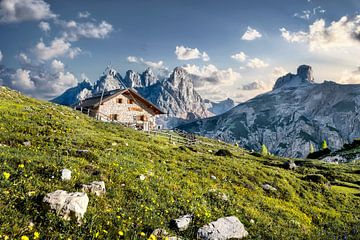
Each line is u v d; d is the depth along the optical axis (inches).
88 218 466.9
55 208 443.2
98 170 699.4
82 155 860.6
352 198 1299.2
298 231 776.3
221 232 572.1
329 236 791.1
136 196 627.5
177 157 1321.4
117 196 594.9
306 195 1193.4
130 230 474.9
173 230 545.3
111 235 446.9
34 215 430.6
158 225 535.2
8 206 429.1
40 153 791.7
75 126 1535.4
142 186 690.2
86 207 482.0
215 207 741.3
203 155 1546.5
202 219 621.3
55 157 740.0
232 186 1047.6
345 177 1947.6
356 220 1016.2
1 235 356.8
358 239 789.9
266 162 2231.8
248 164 1489.9
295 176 1541.6
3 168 551.2
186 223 575.5
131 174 753.6
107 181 655.1
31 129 1212.5
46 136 1147.3
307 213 1003.9
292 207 1010.1
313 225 897.5
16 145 930.7
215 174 1130.0
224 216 695.1
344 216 1047.0
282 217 860.6
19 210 432.1
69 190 531.5
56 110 1936.5
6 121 1278.3
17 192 468.8
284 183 1247.5
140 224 508.1
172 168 1046.4
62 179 569.9
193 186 871.1
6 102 1779.0
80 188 556.1
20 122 1309.1
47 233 399.9
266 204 928.3
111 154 994.1
